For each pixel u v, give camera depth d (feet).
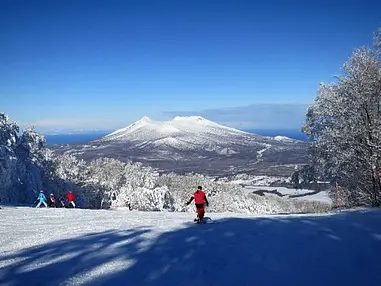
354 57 85.66
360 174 85.71
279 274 26.99
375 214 48.78
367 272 27.27
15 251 36.42
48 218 66.33
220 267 28.68
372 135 79.25
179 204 247.70
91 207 225.35
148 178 277.85
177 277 26.68
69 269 28.84
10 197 149.89
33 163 184.65
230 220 52.39
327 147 91.20
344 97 85.97
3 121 169.17
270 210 238.48
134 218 63.82
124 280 26.18
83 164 267.80
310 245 33.96
